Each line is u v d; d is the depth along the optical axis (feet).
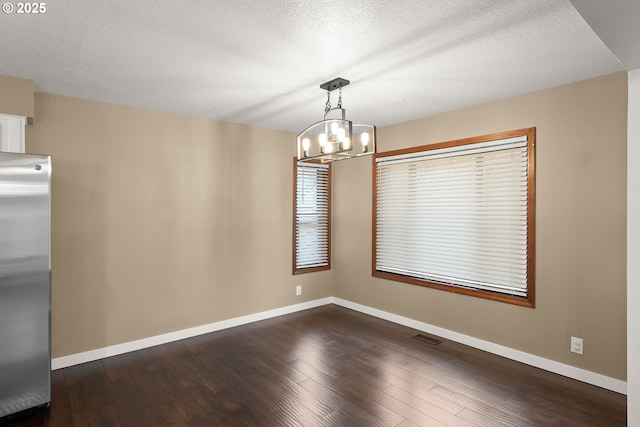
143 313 11.86
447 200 12.62
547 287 10.19
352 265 16.15
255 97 10.78
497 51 7.72
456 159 12.36
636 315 6.04
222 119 13.39
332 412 8.11
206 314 13.23
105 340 11.14
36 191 8.04
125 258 11.51
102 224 11.09
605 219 9.14
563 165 9.85
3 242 7.63
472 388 9.15
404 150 13.80
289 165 15.57
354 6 5.99
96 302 11.00
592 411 8.09
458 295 12.27
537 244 10.38
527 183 10.54
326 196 16.94
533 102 10.39
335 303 17.03
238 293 14.06
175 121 12.54
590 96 9.35
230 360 10.88
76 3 5.81
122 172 11.44
